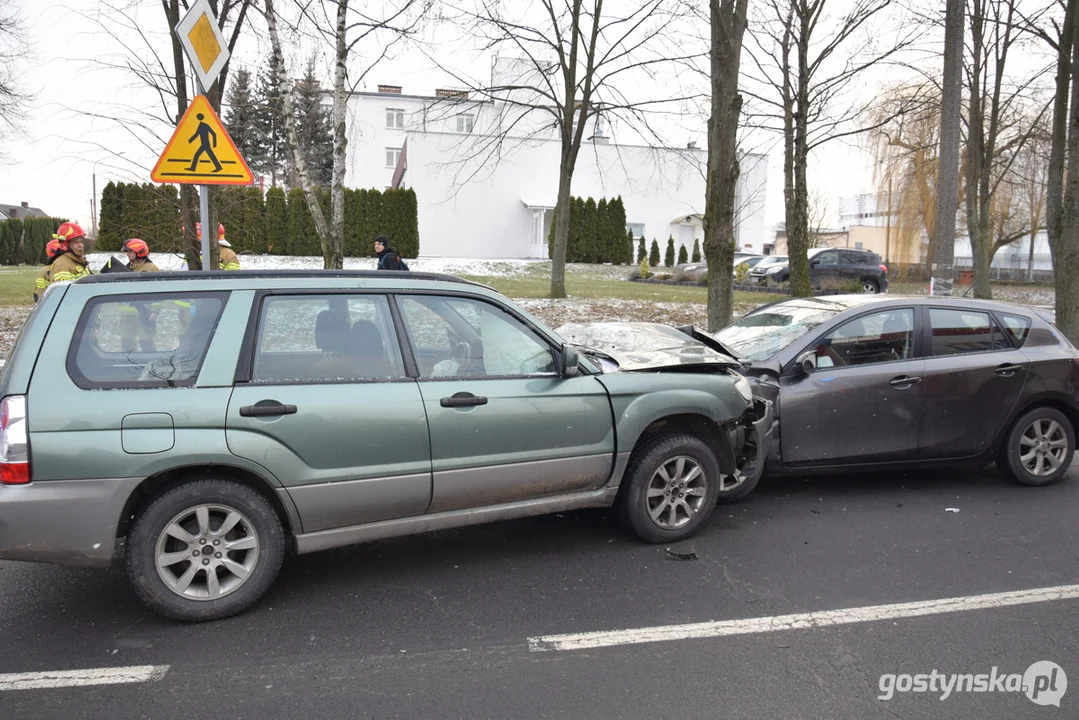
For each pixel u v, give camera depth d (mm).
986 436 6227
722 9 9836
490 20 16531
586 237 38844
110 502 3568
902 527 5387
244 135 13820
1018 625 3908
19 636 3711
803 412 5770
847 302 6406
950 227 10383
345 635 3740
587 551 4898
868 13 16594
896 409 5980
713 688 3283
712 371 5223
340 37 11297
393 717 3047
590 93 17781
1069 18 14391
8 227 42438
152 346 3768
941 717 3092
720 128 10148
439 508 4285
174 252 12047
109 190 26781
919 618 3977
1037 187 36562
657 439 4961
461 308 4441
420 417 4109
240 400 3771
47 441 3479
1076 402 6406
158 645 3625
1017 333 6434
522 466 4422
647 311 16578
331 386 3973
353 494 4004
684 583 4398
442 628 3820
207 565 3838
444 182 38562
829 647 3662
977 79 18562
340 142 11539
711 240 10422
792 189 18953
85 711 3072
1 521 3424
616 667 3455
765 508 5809
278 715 3055
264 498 3924
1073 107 10555
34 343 3592
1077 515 5684
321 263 30391
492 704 3145
